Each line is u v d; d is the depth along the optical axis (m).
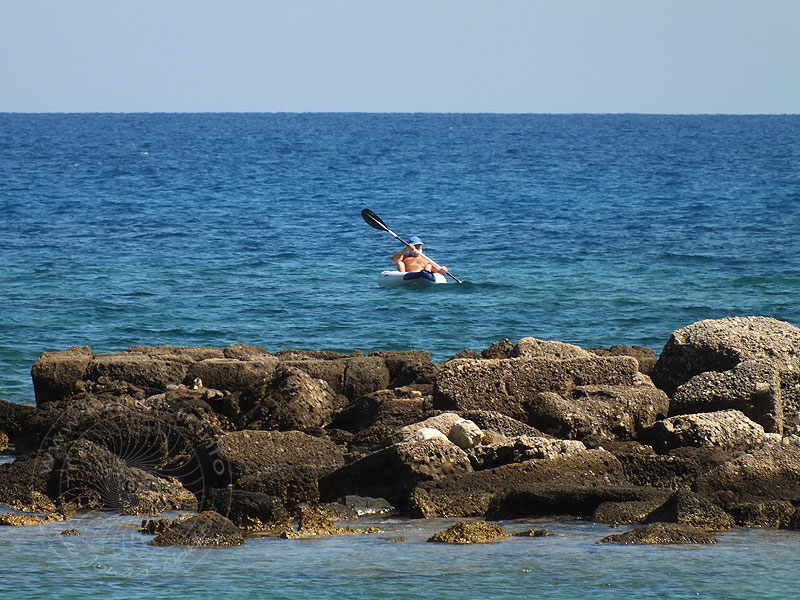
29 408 52.81
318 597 30.19
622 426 46.81
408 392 52.59
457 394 49.03
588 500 38.66
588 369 49.97
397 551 34.44
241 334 83.44
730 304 95.50
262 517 37.94
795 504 39.16
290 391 50.41
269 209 197.00
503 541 35.50
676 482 40.84
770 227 157.50
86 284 104.56
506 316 90.56
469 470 41.06
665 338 82.50
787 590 30.62
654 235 148.00
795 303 96.25
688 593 30.38
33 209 188.12
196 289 102.94
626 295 99.81
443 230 158.62
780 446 40.97
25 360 73.62
